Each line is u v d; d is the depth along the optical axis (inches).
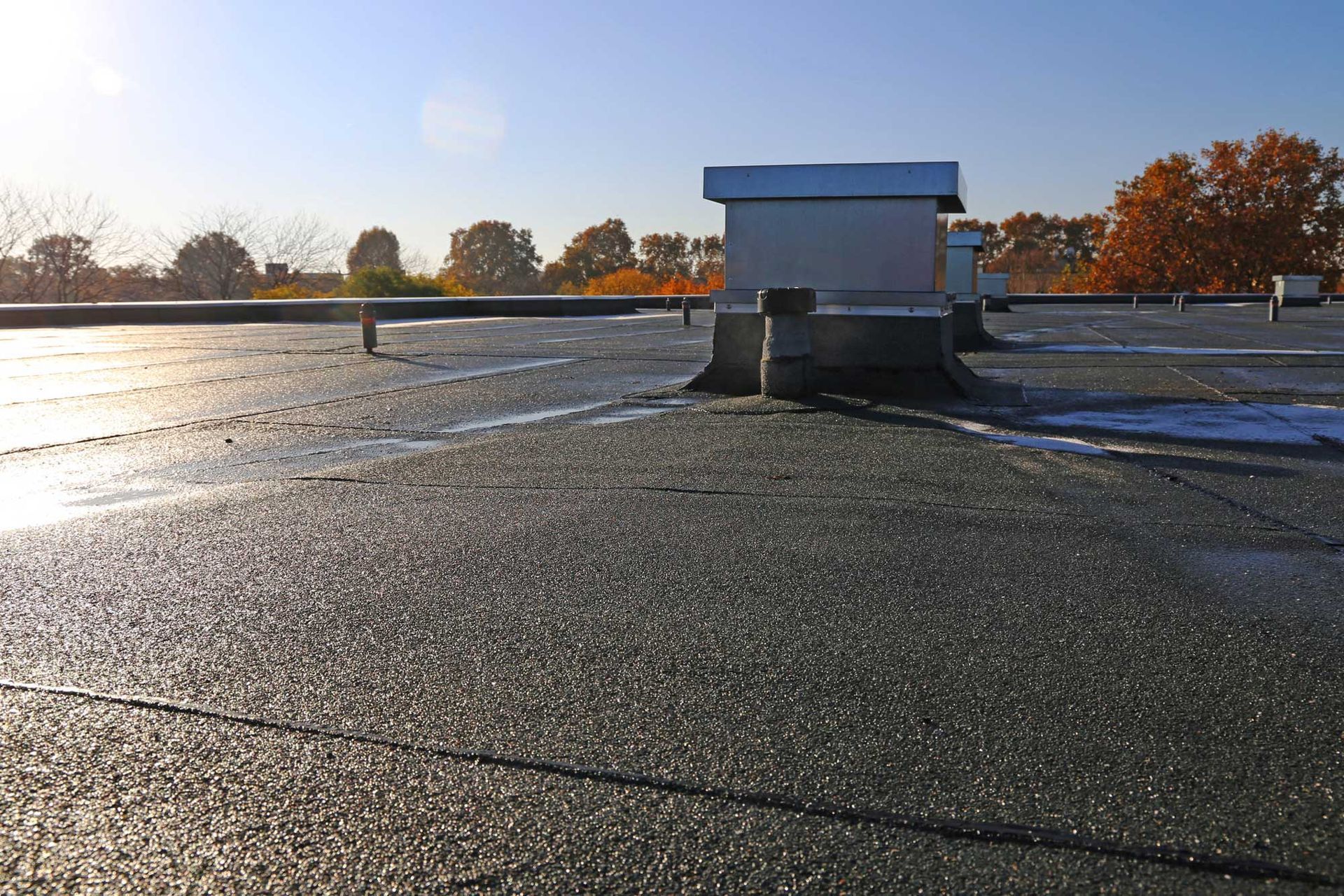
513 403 412.5
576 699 119.7
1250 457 278.7
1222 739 108.7
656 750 106.6
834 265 425.1
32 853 88.9
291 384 486.3
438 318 1386.6
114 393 450.9
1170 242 2684.5
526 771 102.3
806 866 86.0
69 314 1151.6
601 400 419.2
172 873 86.0
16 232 2073.1
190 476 267.3
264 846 89.8
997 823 92.3
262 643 138.8
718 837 90.4
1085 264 3203.7
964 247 802.8
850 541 189.8
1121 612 149.8
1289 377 496.4
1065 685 123.0
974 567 173.0
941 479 247.9
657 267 4800.7
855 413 364.2
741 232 434.3
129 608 153.9
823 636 140.3
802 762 103.9
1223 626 143.6
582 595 158.4
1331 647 135.7
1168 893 82.4
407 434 336.2
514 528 200.8
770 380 393.7
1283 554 181.0
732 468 262.5
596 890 83.1
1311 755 105.2
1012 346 737.6
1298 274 2610.7
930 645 136.5
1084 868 85.6
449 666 129.8
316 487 241.1
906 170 412.8
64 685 124.9
